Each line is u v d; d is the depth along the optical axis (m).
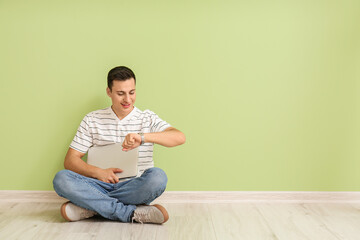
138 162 2.28
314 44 2.43
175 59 2.43
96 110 2.37
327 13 2.42
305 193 2.48
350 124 2.46
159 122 2.28
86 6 2.39
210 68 2.44
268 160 2.48
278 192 2.48
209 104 2.45
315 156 2.48
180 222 2.12
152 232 1.96
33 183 2.47
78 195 2.04
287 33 2.43
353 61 2.44
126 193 2.10
